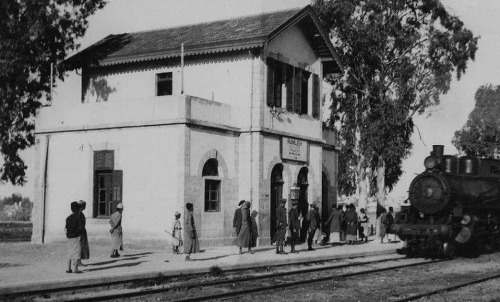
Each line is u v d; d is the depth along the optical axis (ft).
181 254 64.34
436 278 51.57
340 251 72.43
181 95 69.72
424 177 71.82
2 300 37.45
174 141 69.92
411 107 122.21
